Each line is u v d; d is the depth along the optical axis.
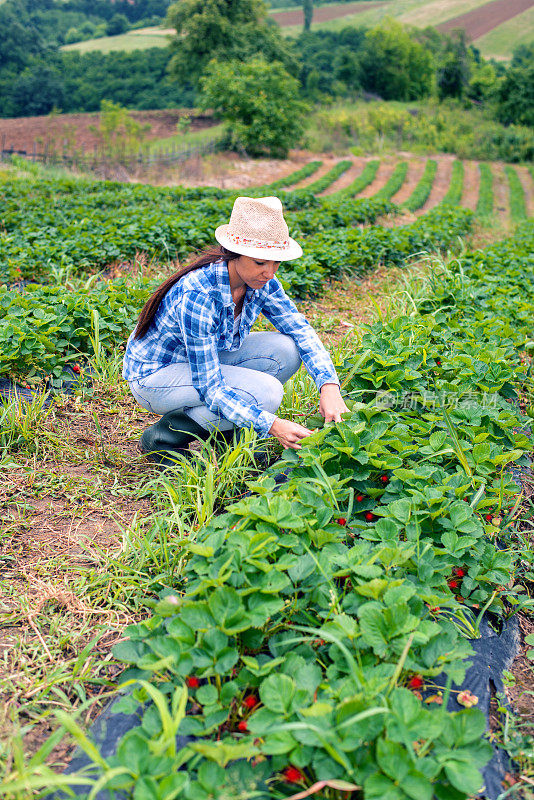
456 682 1.83
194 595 2.01
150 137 38.38
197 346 2.65
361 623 1.82
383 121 37.84
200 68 47.44
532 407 3.91
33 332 3.93
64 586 2.33
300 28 105.38
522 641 2.36
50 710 1.79
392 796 1.43
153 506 2.83
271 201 2.51
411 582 2.08
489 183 27.00
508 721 1.97
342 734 1.54
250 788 1.52
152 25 103.12
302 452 2.52
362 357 3.52
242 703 1.80
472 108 54.31
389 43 60.28
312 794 1.55
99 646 2.10
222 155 28.80
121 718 1.81
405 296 5.60
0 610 2.21
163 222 8.21
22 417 3.34
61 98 65.19
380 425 2.83
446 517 2.38
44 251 6.94
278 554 2.17
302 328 3.05
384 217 13.80
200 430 3.05
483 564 2.35
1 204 11.81
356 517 2.62
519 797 1.74
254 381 2.90
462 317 5.39
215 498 2.75
